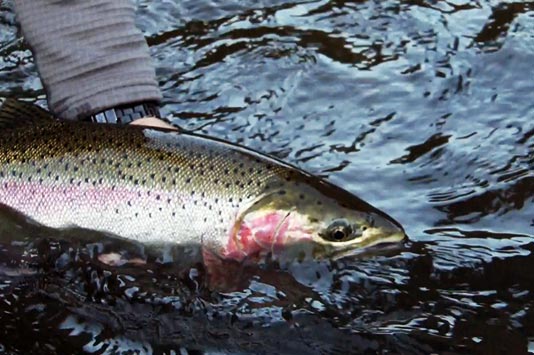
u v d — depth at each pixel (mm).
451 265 2826
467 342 2564
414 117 3574
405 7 4273
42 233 2863
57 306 2725
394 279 2777
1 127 2990
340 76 3822
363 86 3760
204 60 3975
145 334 2631
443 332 2600
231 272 2811
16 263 2834
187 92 3770
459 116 3576
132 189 2848
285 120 3586
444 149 3387
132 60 3172
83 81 3148
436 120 3557
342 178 3238
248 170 2842
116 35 3164
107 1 3168
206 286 2754
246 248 2818
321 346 2572
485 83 3762
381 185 3207
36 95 3766
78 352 2588
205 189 2822
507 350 2533
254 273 2803
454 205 3107
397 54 3959
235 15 4281
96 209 2857
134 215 2838
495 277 2789
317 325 2633
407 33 4098
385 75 3820
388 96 3697
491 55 3916
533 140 3428
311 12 4277
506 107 3617
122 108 3164
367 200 3129
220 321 2656
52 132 2959
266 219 2795
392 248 2854
